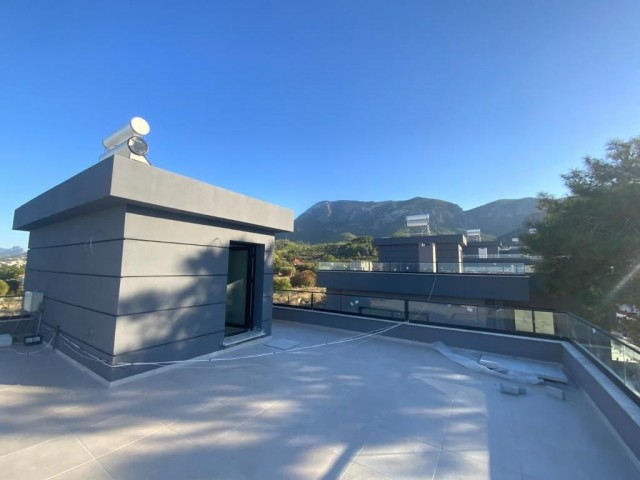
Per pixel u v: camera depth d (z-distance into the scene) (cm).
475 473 249
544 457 273
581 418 346
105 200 411
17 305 682
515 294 1377
